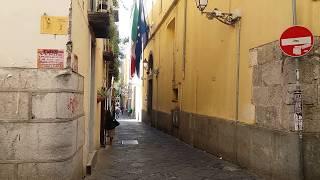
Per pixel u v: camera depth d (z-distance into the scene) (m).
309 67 8.45
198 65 16.20
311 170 8.37
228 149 12.47
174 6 21.48
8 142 6.44
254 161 10.39
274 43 9.38
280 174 8.95
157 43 28.06
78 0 7.79
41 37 6.61
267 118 9.71
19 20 6.57
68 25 6.68
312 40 8.05
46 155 6.52
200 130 15.71
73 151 7.20
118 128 27.81
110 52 17.06
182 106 19.09
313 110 8.45
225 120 12.72
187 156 13.79
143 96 36.59
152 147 16.45
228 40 12.56
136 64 30.56
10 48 6.53
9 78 6.46
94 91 11.98
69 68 6.66
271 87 9.52
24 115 6.46
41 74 6.53
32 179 6.49
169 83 22.83
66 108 6.71
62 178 6.63
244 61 11.20
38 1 6.62
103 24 10.46
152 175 10.26
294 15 8.52
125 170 10.88
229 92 12.45
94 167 11.04
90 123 11.42
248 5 11.00
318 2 8.32
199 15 16.03
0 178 6.42
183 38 19.02
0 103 6.42
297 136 8.38
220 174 10.43
